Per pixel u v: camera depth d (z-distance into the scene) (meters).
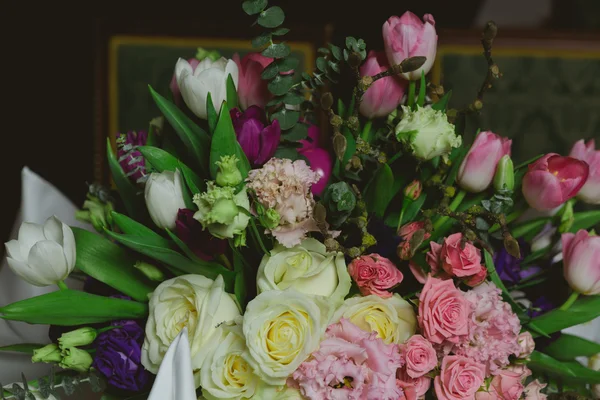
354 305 0.71
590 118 2.11
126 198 0.86
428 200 0.85
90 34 2.57
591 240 0.78
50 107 2.61
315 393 0.65
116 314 0.78
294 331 0.67
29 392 0.77
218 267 0.75
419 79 0.86
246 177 0.75
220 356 0.68
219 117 0.73
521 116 2.10
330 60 0.86
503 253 0.85
